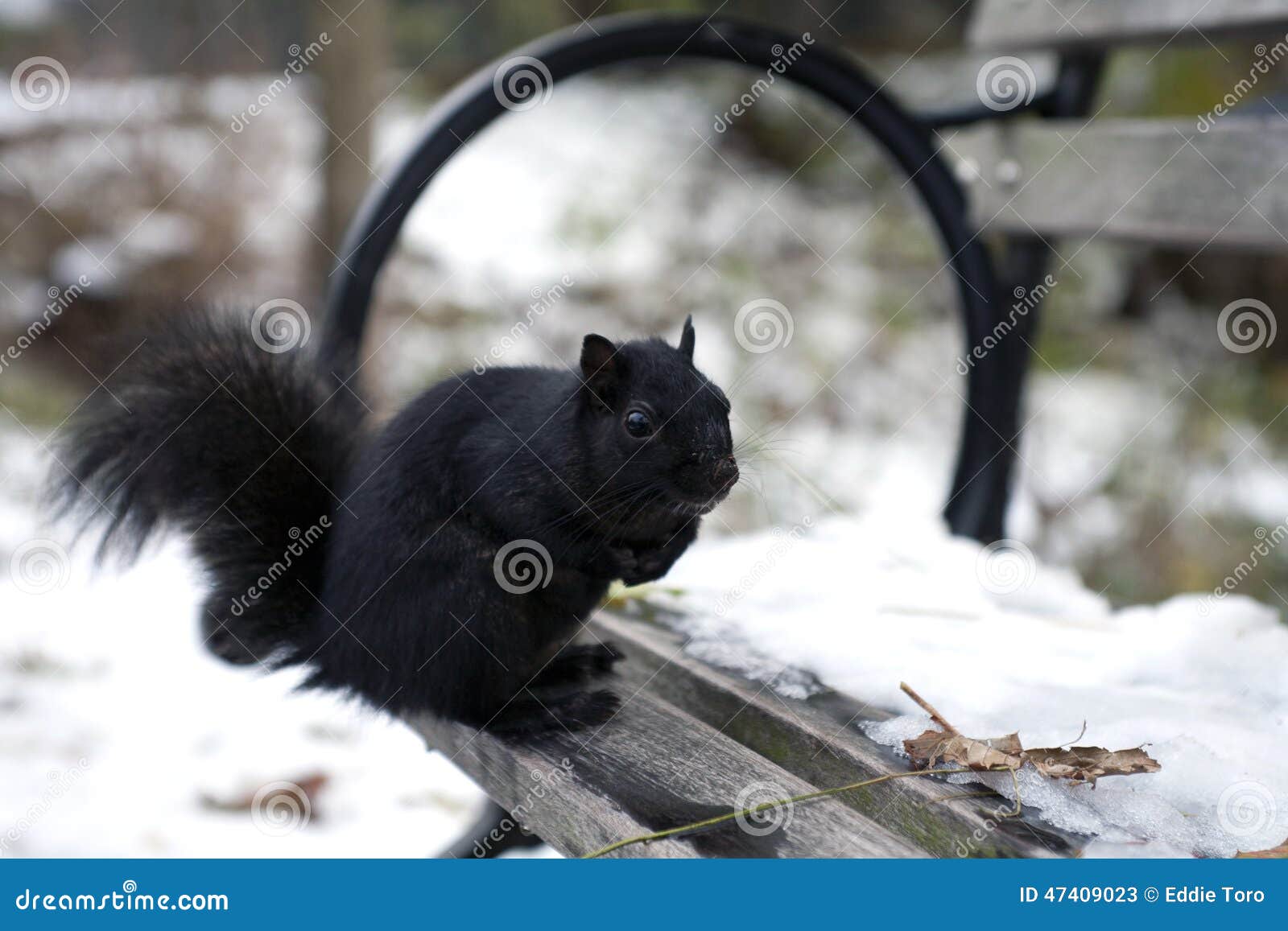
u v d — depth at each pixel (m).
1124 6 4.79
